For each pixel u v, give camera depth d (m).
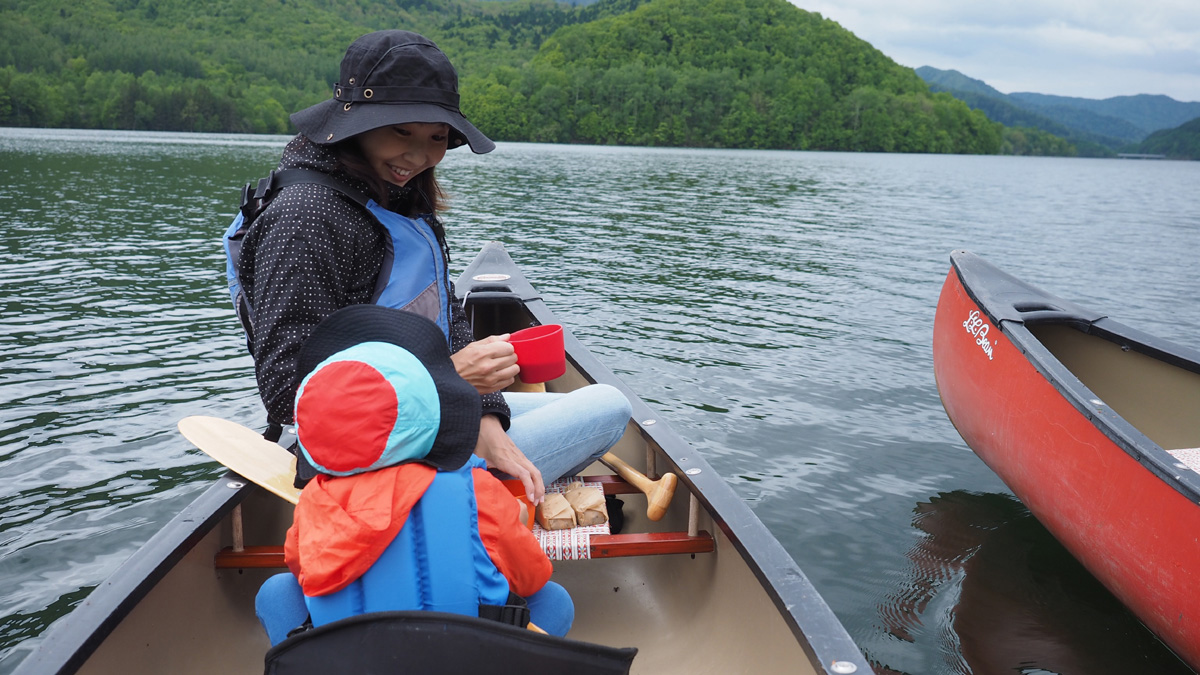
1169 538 2.60
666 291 9.02
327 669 1.21
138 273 9.16
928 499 4.03
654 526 2.58
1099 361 4.02
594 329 7.17
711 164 47.53
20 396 5.12
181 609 1.91
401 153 1.72
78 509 3.77
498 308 4.64
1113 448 2.87
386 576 1.26
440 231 2.00
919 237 15.20
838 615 3.04
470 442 1.40
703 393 5.51
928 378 5.96
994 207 24.02
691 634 2.20
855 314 8.07
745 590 1.95
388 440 1.26
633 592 2.44
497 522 1.40
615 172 34.78
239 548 2.12
